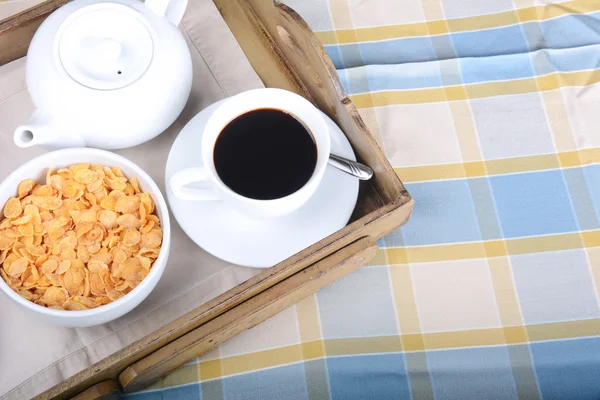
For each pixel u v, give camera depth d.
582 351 0.81
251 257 0.73
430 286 0.83
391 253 0.85
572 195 0.89
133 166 0.71
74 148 0.71
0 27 0.76
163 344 0.67
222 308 0.66
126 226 0.71
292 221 0.75
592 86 0.95
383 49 0.98
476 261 0.85
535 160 0.91
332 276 0.78
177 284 0.75
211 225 0.74
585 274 0.85
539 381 0.80
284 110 0.72
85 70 0.69
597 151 0.91
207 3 0.87
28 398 0.70
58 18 0.71
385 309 0.82
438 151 0.91
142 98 0.70
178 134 0.80
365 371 0.80
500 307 0.83
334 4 1.00
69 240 0.70
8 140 0.79
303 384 0.79
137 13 0.70
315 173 0.68
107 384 0.69
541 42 0.99
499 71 0.96
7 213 0.70
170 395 0.78
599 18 1.01
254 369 0.79
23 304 0.64
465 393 0.80
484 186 0.89
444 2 1.01
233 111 0.71
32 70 0.70
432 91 0.94
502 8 1.01
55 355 0.71
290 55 0.80
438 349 0.81
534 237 0.86
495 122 0.93
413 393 0.80
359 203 0.79
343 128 0.78
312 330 0.81
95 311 0.64
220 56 0.85
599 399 0.79
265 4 0.75
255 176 0.69
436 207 0.87
